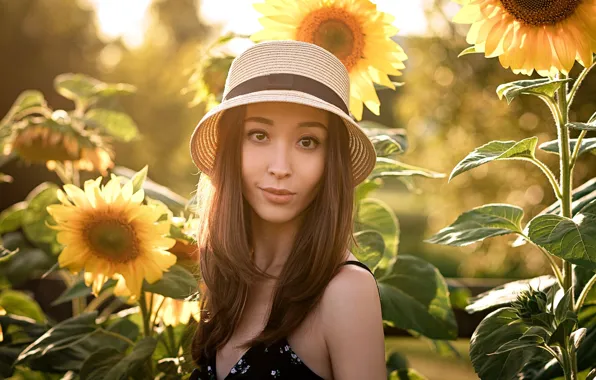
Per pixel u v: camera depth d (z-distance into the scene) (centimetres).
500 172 453
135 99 900
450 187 474
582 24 161
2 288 307
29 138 253
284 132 155
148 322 218
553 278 191
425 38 480
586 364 178
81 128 264
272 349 150
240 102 151
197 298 196
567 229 149
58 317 332
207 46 240
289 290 151
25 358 209
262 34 198
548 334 147
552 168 417
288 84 154
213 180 165
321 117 156
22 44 1103
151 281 196
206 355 166
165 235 200
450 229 175
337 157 157
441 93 476
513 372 161
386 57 199
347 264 153
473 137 464
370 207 239
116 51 1177
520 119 423
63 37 1133
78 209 194
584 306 186
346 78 164
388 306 229
